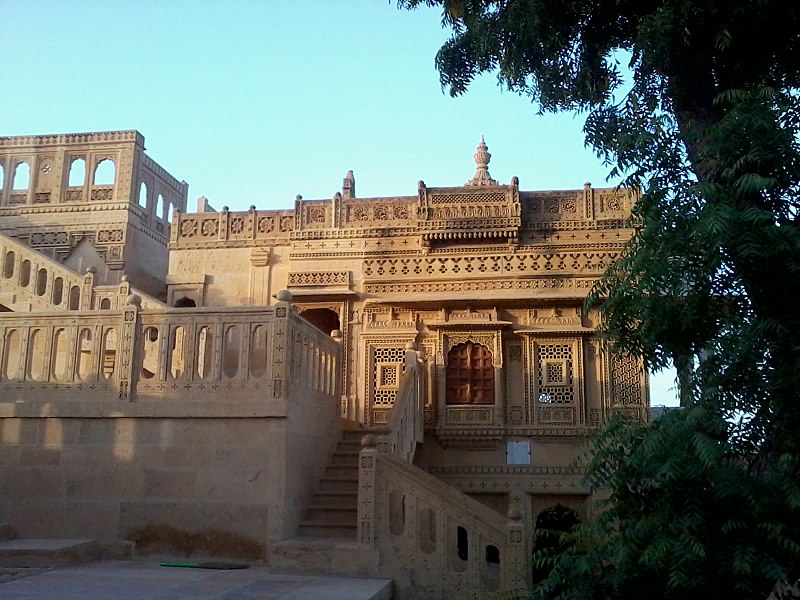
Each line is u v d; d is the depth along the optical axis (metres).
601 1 9.48
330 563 10.12
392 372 18.30
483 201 18.72
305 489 11.80
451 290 18.59
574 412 17.70
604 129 9.31
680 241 7.23
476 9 10.09
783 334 7.02
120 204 23.02
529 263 18.44
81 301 17.09
